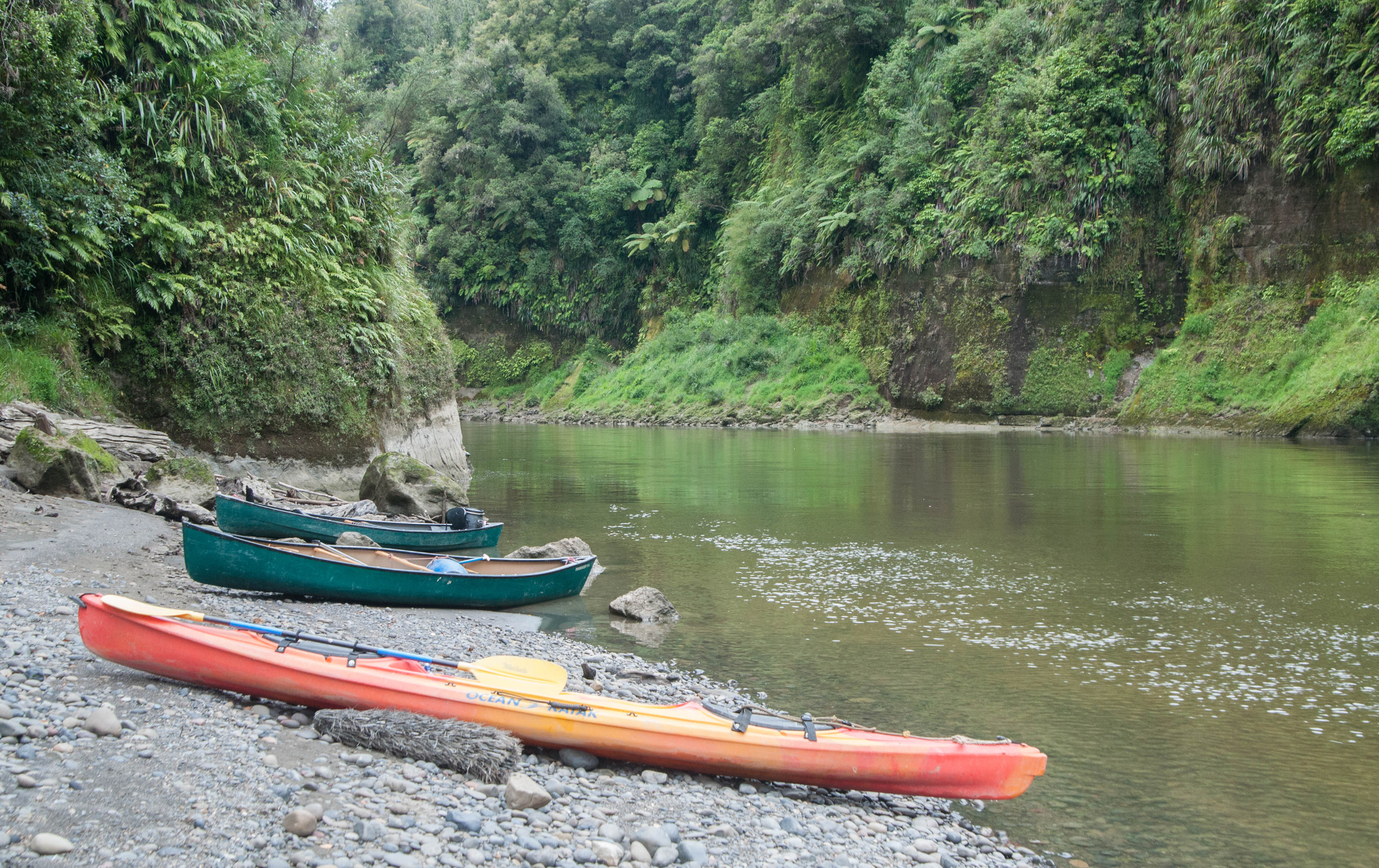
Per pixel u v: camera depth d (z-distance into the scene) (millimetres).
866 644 7828
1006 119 38156
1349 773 5293
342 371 16203
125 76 15008
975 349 38719
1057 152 36688
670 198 57344
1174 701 6453
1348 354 29781
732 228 48625
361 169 19250
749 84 53906
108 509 10273
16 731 3967
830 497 17516
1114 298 36594
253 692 4840
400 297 19484
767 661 7336
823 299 45000
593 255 57594
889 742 4828
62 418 12023
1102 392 36344
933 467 22656
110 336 13812
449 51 64188
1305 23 31203
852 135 45719
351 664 4902
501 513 15500
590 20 60156
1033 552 12000
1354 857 4391
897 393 40781
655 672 6762
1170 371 34656
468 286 58875
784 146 50719
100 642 4824
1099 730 5906
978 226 38625
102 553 8422
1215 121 33844
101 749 3996
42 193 12258
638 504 16594
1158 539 12750
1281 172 32875
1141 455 24922
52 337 12758
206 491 11852
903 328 41000
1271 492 17219
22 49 11586
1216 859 4379
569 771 4699
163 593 7453
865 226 42875
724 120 53312
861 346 42844
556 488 19094
